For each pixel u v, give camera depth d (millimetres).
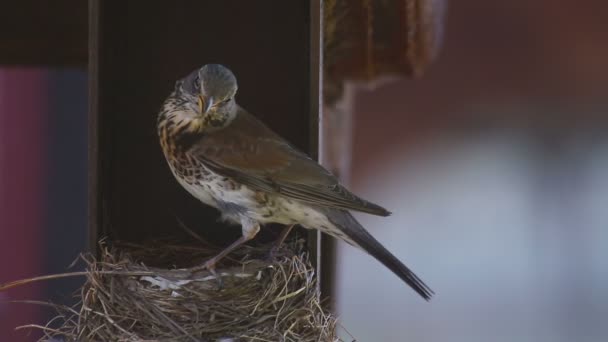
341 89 11422
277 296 7898
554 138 23125
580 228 21656
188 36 8961
